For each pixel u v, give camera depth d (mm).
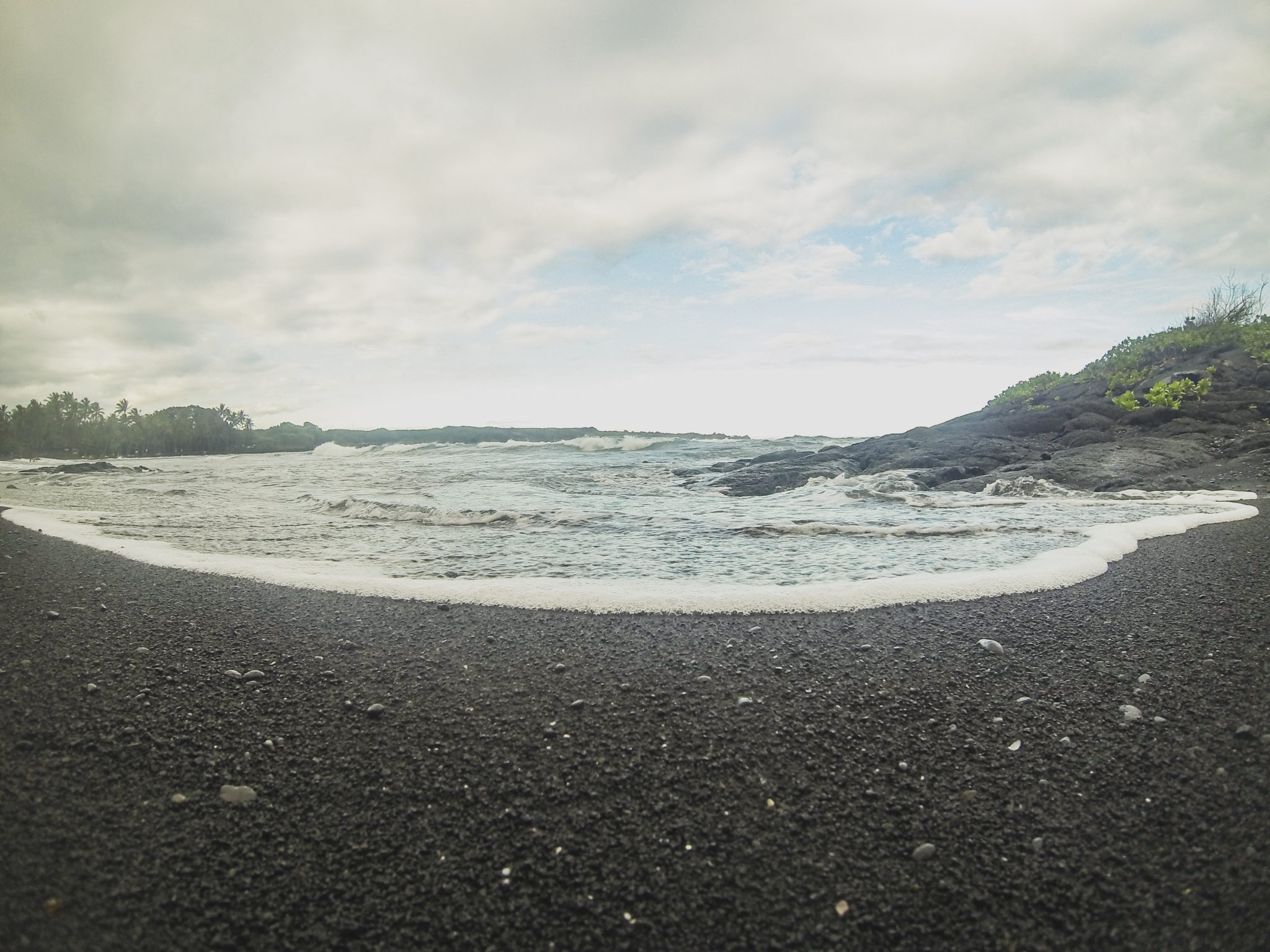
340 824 2908
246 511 13719
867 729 3680
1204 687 4004
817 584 6562
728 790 3146
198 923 2355
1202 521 9195
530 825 2898
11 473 27547
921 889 2518
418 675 4480
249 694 4191
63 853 2676
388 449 43375
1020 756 3379
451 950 2264
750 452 29734
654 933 2332
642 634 5215
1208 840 2688
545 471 22906
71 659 4742
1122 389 21062
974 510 11570
